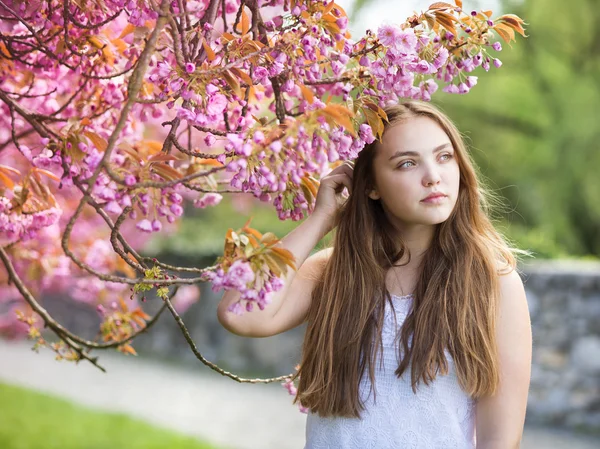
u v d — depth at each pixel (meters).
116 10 2.67
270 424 8.10
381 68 2.16
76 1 2.50
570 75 14.75
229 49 2.19
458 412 2.25
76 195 4.87
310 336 2.41
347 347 2.31
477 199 2.41
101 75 2.78
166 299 2.36
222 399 9.41
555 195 14.15
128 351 3.24
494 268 2.33
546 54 15.02
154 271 2.13
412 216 2.28
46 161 2.41
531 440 7.17
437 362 2.23
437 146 2.29
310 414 2.39
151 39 1.95
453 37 2.26
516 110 14.69
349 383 2.28
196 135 4.75
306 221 2.42
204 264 11.85
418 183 2.27
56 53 2.60
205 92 2.12
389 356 2.29
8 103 2.56
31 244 4.08
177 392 9.79
